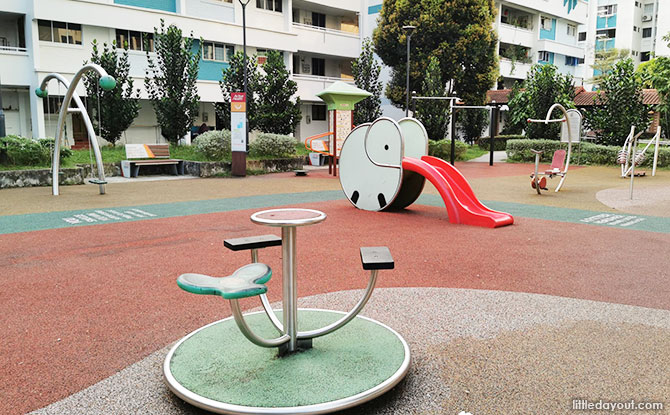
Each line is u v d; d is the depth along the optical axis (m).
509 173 18.33
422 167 8.75
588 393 2.82
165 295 4.58
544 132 24.17
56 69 23.08
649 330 3.76
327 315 3.83
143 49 25.94
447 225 8.16
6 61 22.12
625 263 5.84
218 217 8.73
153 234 7.27
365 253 2.95
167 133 21.45
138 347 3.46
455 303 4.38
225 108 21.95
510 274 5.36
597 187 13.74
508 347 3.44
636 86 21.84
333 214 9.16
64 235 7.15
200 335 3.42
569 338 3.60
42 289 4.74
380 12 31.23
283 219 2.88
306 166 21.23
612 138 22.50
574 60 50.84
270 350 3.17
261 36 29.94
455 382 2.94
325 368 2.92
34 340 3.58
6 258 5.87
